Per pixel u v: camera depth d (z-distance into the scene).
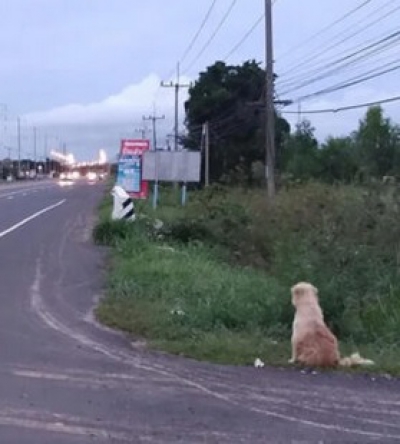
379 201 14.23
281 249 14.00
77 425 6.16
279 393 7.32
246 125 67.25
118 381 7.61
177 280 13.31
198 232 20.09
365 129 60.31
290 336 9.98
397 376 8.15
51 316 11.10
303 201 17.52
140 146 32.31
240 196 23.48
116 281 13.59
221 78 70.31
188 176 33.25
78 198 55.91
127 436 5.91
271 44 30.42
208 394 7.21
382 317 10.67
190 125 72.12
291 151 64.56
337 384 7.74
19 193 67.19
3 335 9.76
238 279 13.13
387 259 12.73
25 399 6.88
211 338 9.64
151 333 9.98
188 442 5.79
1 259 17.52
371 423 6.42
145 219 22.03
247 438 5.93
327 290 10.63
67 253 18.58
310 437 6.00
